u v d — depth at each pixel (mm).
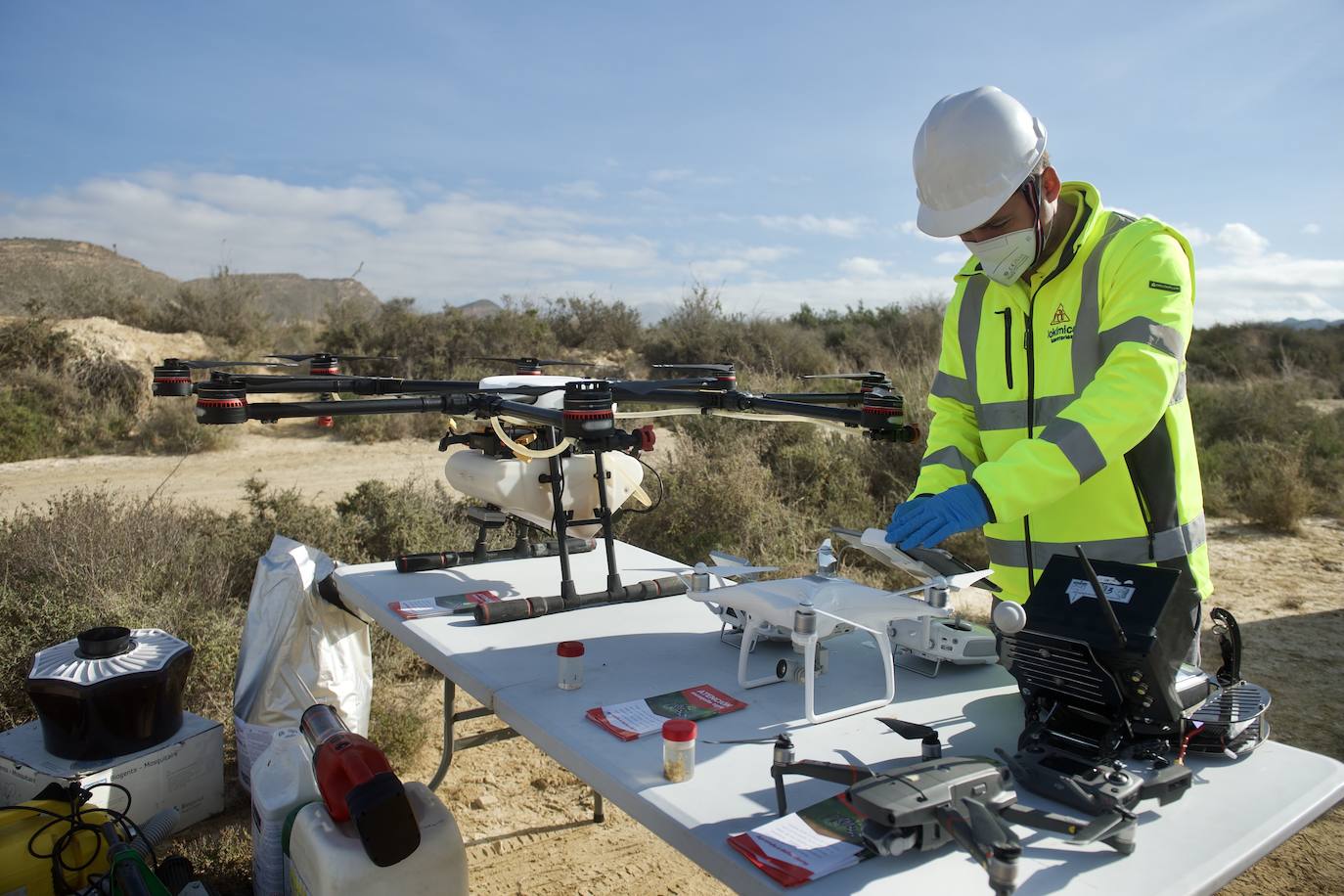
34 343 13719
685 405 2674
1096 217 1820
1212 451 11219
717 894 2904
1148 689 1428
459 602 2646
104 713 2873
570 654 1942
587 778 1578
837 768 1320
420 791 1927
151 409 13359
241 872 2867
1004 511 1549
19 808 2363
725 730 1715
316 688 3193
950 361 2180
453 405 2229
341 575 3035
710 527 6512
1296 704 4473
